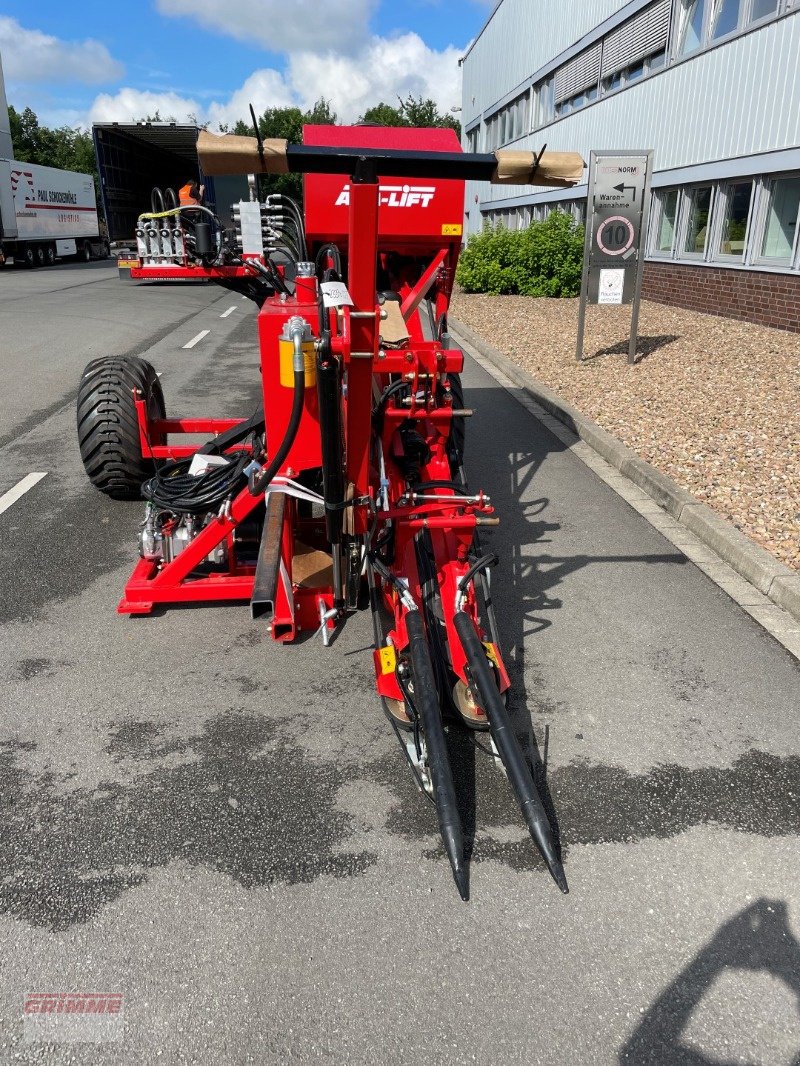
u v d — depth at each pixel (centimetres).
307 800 288
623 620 414
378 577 387
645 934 237
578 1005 216
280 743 319
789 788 296
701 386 841
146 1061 201
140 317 1573
